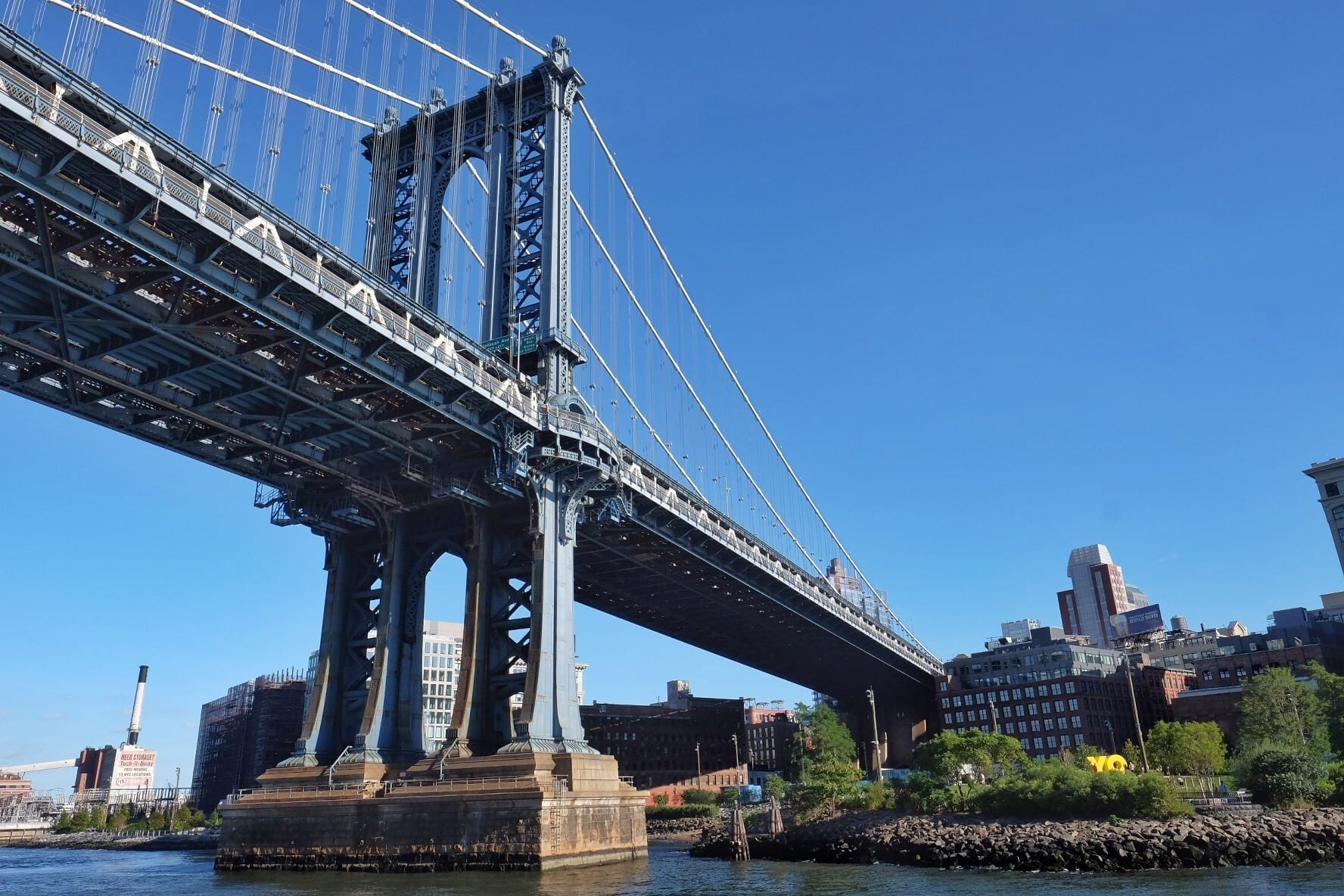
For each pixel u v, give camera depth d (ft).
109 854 413.80
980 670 565.53
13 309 156.35
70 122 123.65
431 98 274.36
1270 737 322.96
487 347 240.53
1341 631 559.38
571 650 221.05
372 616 237.66
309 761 219.82
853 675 560.20
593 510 242.99
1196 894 137.49
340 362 179.83
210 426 198.29
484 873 184.96
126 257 148.05
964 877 173.37
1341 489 559.38
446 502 229.04
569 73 264.11
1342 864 167.53
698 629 424.87
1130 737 524.52
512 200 256.52
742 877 181.16
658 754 569.23
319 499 231.71
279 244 152.56
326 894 152.87
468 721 212.64
